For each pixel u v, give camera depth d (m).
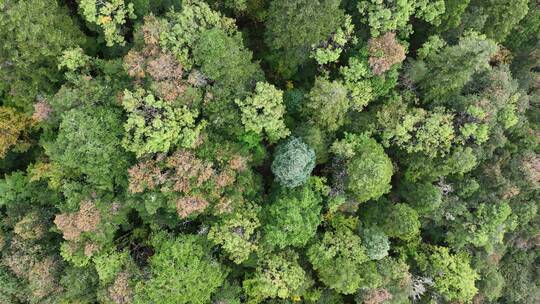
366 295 23.59
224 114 21.12
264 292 22.48
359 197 23.83
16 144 23.92
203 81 20.75
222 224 22.06
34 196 23.67
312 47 22.66
